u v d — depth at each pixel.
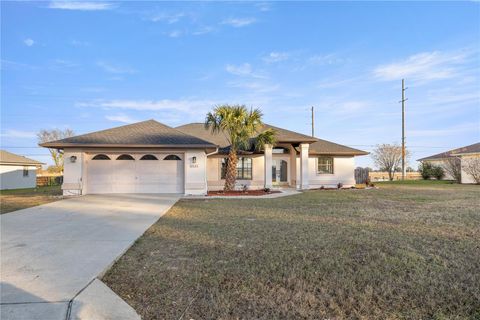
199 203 12.48
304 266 4.43
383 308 3.14
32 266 4.36
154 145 15.33
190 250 5.29
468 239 6.04
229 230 6.92
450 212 9.66
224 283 3.81
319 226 7.37
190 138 16.45
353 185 22.61
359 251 5.17
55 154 48.22
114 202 12.43
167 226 7.44
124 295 3.47
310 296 3.41
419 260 4.68
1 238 6.16
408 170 45.94
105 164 16.03
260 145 17.98
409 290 3.57
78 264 4.44
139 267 4.42
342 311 3.07
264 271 4.20
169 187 16.28
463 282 3.81
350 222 7.93
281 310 3.10
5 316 2.89
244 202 12.84
